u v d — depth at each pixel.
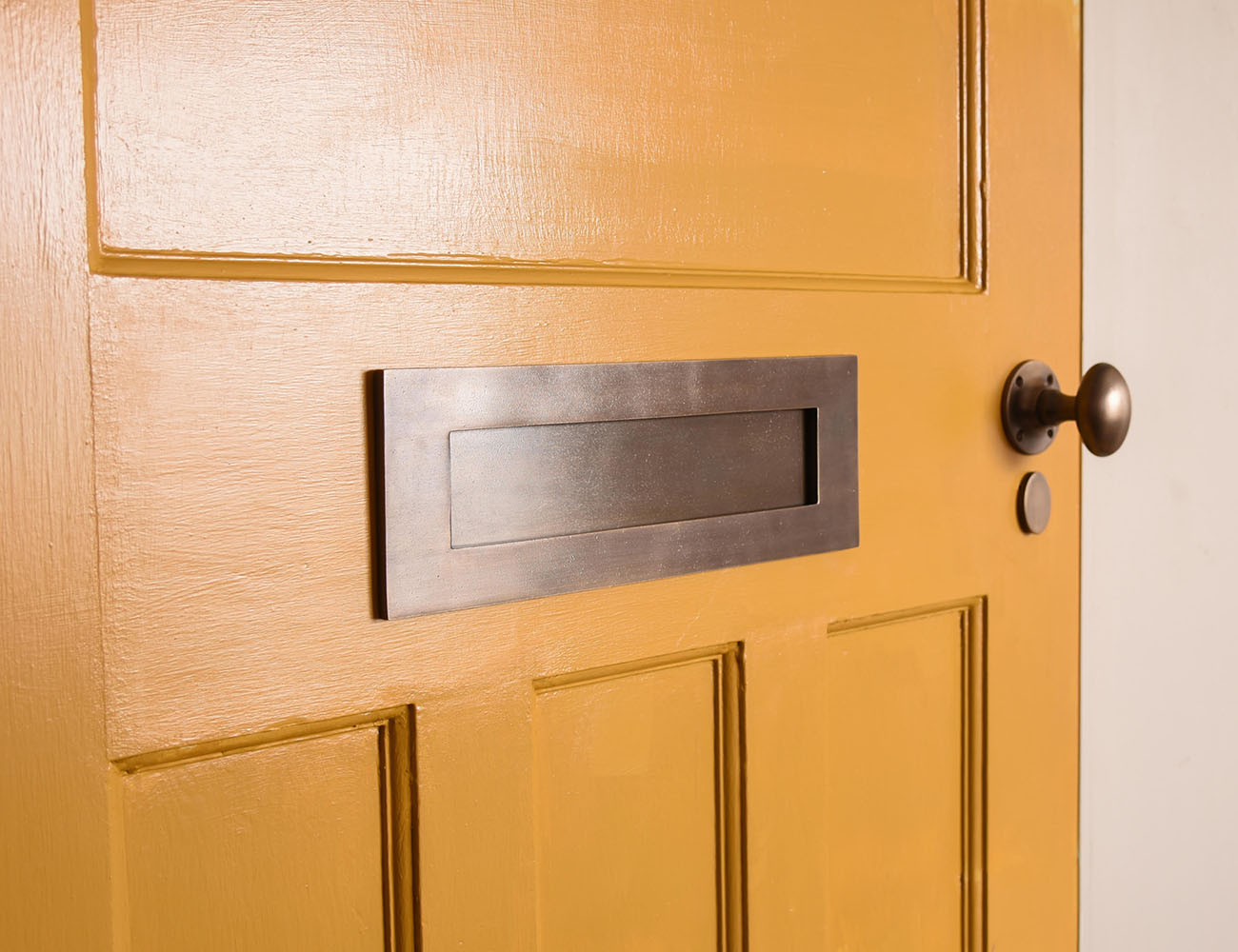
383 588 0.59
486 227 0.63
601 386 0.66
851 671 0.81
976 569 0.87
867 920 0.83
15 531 0.50
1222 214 1.06
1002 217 0.87
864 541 0.80
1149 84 0.98
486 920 0.64
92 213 0.51
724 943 0.75
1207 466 1.07
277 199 0.56
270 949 0.58
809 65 0.76
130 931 0.54
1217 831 1.11
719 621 0.73
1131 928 1.03
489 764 0.64
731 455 0.73
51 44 0.50
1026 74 0.88
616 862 0.70
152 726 0.54
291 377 0.57
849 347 0.78
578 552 0.66
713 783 0.74
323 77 0.57
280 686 0.57
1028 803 0.92
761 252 0.74
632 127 0.68
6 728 0.50
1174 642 1.05
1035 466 0.91
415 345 0.60
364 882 0.61
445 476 0.60
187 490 0.54
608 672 0.69
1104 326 0.96
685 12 0.70
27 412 0.50
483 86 0.62
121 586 0.53
